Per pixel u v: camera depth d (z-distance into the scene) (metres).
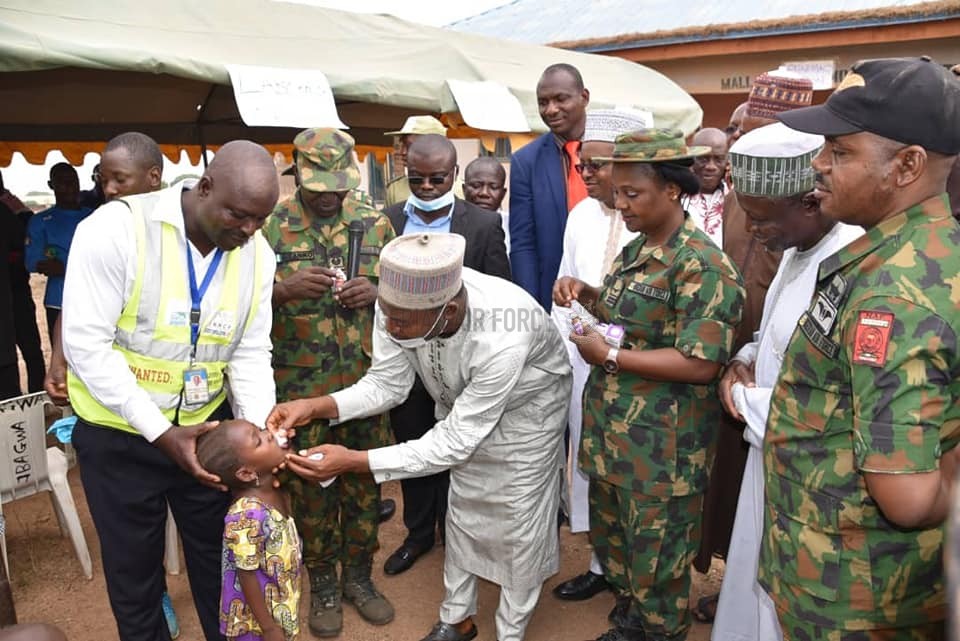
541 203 3.95
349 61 5.62
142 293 2.20
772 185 2.12
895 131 1.43
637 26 10.58
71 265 2.17
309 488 3.11
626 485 2.55
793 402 1.75
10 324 5.71
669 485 2.49
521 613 2.93
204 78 4.45
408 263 2.20
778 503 1.82
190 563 2.67
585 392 2.73
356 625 3.33
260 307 2.52
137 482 2.38
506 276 3.71
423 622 3.35
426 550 3.90
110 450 2.34
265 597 2.33
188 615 3.40
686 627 2.75
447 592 3.10
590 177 3.29
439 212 3.63
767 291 2.81
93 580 3.71
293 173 4.02
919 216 1.50
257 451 2.24
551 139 4.01
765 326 2.51
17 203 7.29
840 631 1.70
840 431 1.65
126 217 2.18
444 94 5.79
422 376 2.80
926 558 1.62
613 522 2.82
